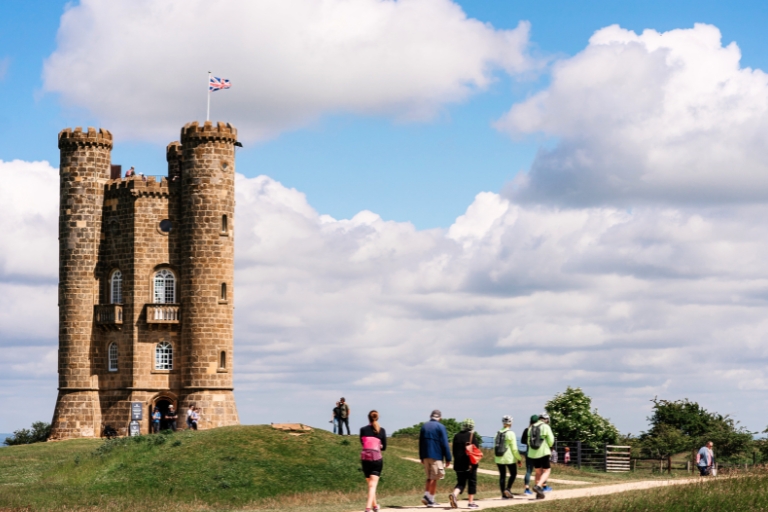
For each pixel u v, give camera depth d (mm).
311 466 55531
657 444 79688
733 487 39781
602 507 35344
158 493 50125
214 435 59438
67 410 82812
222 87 83125
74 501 46844
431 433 34344
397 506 36375
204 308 81000
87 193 84625
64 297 84125
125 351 82562
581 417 80688
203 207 81625
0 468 60594
